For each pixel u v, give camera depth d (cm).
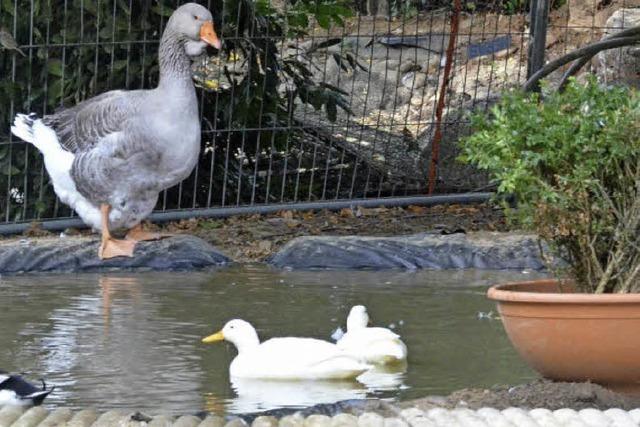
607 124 587
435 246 1100
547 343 577
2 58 1241
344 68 1386
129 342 756
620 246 593
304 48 1450
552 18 1783
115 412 567
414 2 1858
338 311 861
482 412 543
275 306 883
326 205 1264
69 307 879
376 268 1087
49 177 1229
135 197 1085
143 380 662
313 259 1090
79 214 1115
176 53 1059
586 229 595
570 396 567
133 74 1257
